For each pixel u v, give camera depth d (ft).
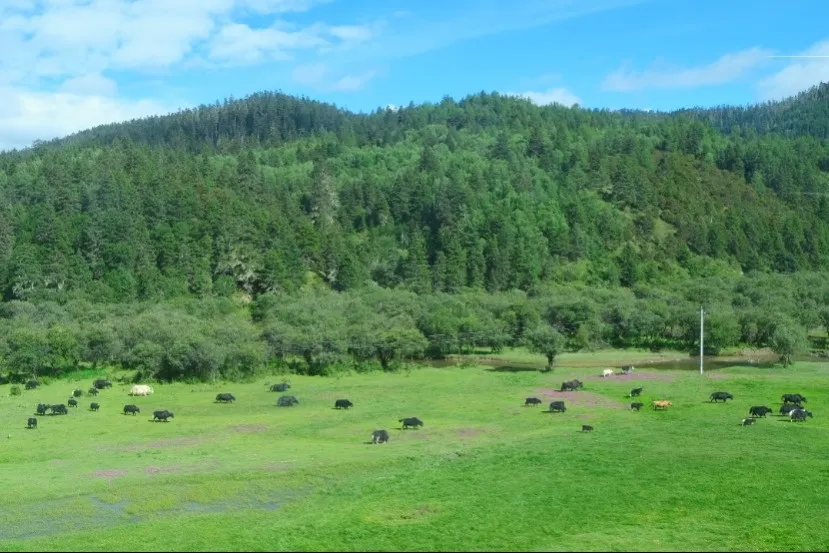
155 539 122.72
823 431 203.00
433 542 118.32
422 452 187.01
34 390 314.55
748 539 118.42
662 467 164.45
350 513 135.64
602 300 503.61
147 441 207.62
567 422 228.63
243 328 382.01
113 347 362.94
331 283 595.06
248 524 132.16
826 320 441.68
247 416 250.78
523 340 425.69
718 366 374.63
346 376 359.25
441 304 469.16
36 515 141.28
